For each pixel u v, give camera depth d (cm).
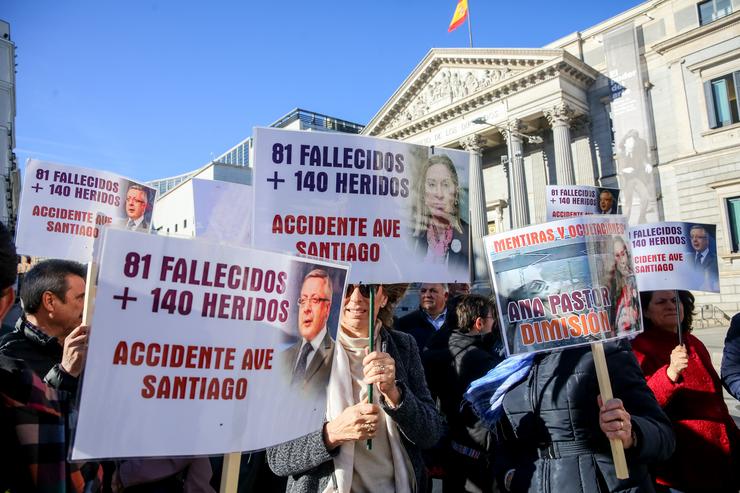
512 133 2969
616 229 259
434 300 581
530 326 253
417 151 304
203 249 182
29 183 348
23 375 146
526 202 2897
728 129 2412
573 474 231
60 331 284
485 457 329
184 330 175
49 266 286
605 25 2889
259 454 299
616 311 242
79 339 237
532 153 3244
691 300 391
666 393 335
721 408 344
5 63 3500
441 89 3441
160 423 166
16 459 135
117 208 379
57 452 142
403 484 257
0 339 280
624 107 2719
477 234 2931
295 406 198
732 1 2420
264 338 193
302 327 204
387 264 283
